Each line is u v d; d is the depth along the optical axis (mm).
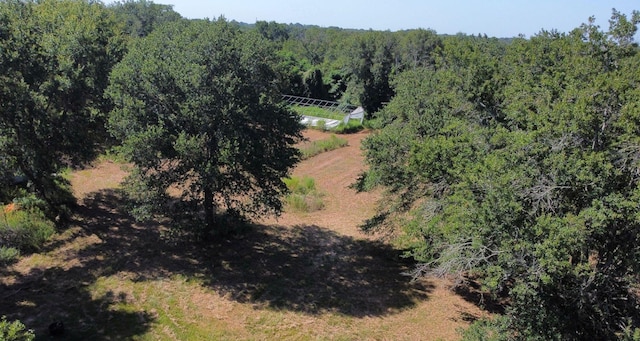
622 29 15469
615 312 12297
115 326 16062
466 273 21266
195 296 18344
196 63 18562
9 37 19266
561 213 11641
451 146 15086
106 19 32062
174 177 19297
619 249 11656
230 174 19531
